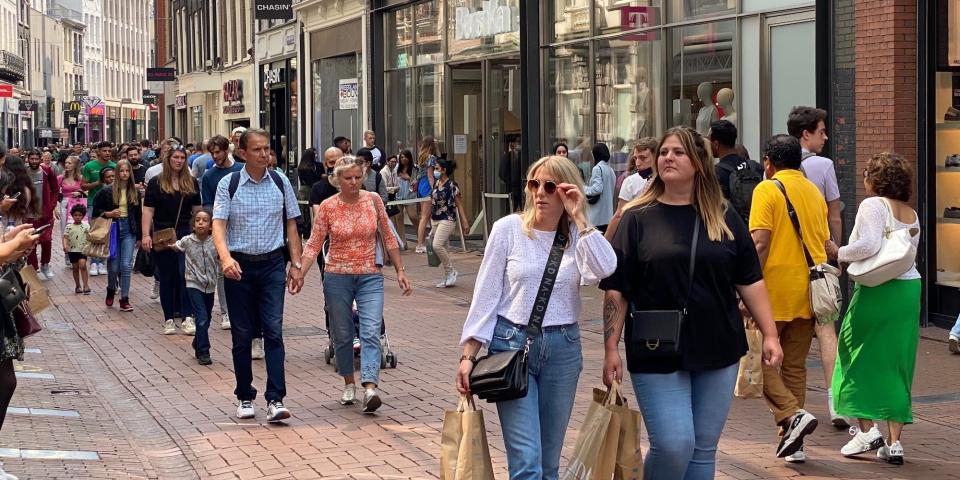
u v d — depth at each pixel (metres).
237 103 45.06
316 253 9.27
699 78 15.60
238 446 8.30
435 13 24.14
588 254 5.43
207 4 50.59
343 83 24.33
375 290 9.34
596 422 5.35
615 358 5.55
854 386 7.46
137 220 15.68
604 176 15.49
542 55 19.83
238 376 9.16
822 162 8.69
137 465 7.83
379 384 10.38
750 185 8.39
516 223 5.63
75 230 17.81
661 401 5.45
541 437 5.70
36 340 13.40
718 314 5.51
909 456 7.63
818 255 7.75
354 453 8.00
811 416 7.21
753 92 14.53
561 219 5.64
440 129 24.05
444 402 9.60
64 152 38.62
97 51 99.56
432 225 17.44
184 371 11.39
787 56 13.98
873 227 7.32
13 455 7.75
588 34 18.38
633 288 5.59
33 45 79.94
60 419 9.09
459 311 14.98
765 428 8.40
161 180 13.38
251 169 8.98
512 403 5.50
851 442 7.58
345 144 17.91
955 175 12.41
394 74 26.59
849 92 12.73
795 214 7.71
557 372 5.61
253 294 9.09
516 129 20.84
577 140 18.88
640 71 17.00
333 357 11.54
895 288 7.37
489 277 5.58
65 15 91.06
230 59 46.38
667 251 5.47
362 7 28.02
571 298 5.61
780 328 7.86
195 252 11.67
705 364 5.48
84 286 17.95
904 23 12.14
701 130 15.54
